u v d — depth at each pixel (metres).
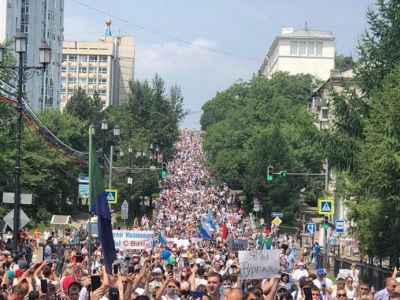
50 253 31.30
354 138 39.38
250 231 77.56
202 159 161.25
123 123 112.19
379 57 39.31
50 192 74.50
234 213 96.75
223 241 46.66
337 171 40.31
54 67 130.75
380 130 31.59
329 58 188.75
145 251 28.23
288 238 63.34
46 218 72.50
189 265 25.64
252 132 121.50
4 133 54.41
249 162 100.31
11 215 30.06
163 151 114.56
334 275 44.84
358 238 37.78
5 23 109.50
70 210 82.81
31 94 121.62
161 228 67.12
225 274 19.31
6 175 55.06
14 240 28.39
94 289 13.91
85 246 37.94
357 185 34.03
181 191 122.00
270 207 97.00
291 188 97.56
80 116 115.38
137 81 115.69
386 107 31.81
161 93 115.56
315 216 97.94
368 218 35.38
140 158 87.94
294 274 24.16
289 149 99.25
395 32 38.75
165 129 113.62
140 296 10.98
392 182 30.80
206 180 140.38
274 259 15.76
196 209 99.56
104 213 15.16
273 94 133.62
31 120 57.84
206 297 12.53
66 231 57.06
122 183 83.69
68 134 88.31
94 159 15.48
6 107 54.12
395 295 14.42
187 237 57.78
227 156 116.06
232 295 9.77
